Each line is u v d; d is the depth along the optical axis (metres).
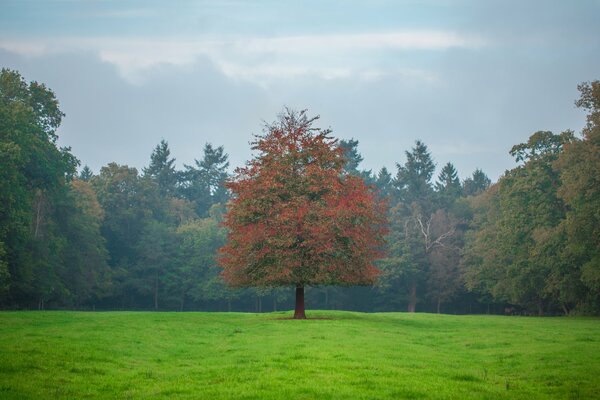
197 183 144.12
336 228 38.28
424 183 114.25
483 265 78.31
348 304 103.94
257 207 38.94
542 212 63.81
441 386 15.34
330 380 15.67
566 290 59.50
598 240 51.66
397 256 94.38
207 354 21.16
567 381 16.94
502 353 23.02
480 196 103.25
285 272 37.50
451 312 102.25
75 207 72.69
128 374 16.73
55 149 58.91
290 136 40.84
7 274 49.12
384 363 18.92
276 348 22.36
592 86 51.97
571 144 54.09
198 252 95.50
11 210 49.38
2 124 50.97
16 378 15.50
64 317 35.00
